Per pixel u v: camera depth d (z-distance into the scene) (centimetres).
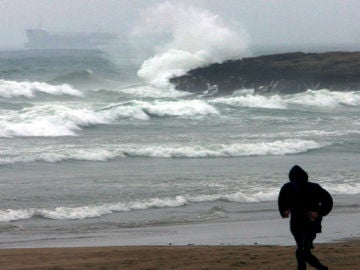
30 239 3462
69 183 5022
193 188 4922
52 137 7344
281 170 5750
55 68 19475
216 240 3394
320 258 2617
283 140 7094
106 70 18138
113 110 8831
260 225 3847
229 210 4328
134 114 8962
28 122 7725
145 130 8031
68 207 4266
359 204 4525
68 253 2858
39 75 16325
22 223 3888
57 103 10575
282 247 3019
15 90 11162
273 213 4238
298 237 2064
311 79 13275
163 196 4638
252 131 8019
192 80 13750
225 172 5603
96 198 4534
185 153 6425
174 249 2958
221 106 10012
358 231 3594
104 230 3725
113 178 5253
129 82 15375
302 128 8356
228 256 2739
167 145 6788
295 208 2058
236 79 13562
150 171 5603
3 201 4384
